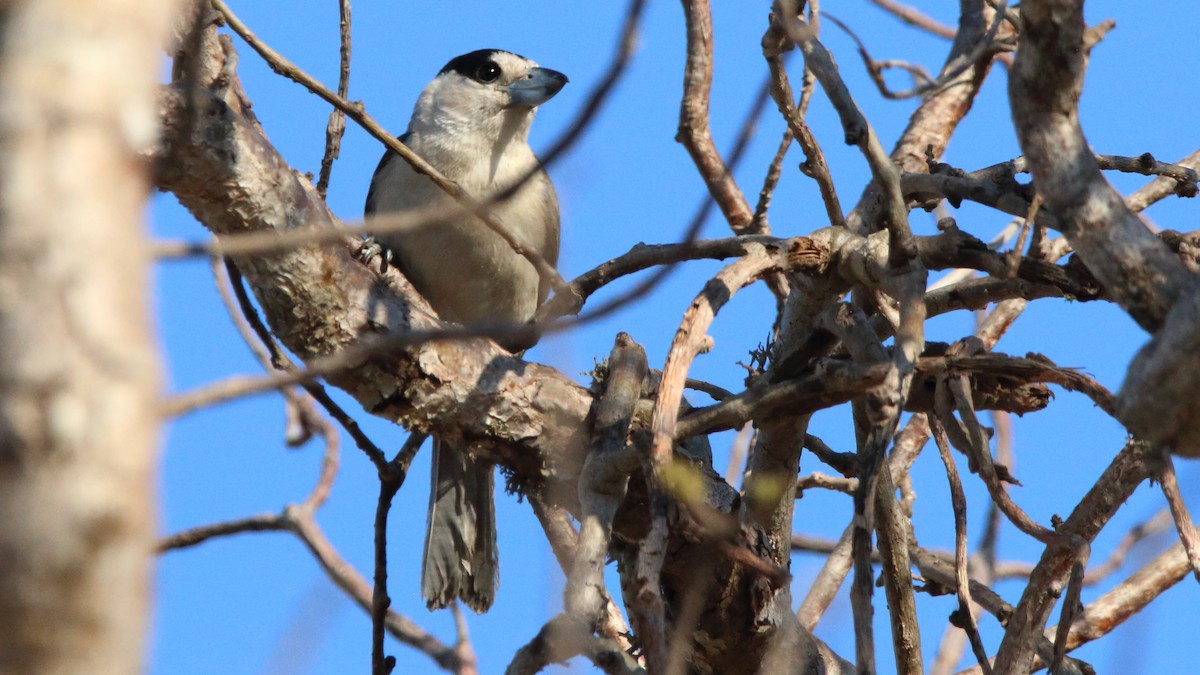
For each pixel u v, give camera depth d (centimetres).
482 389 778
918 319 641
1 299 247
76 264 250
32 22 258
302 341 755
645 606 534
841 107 656
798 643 794
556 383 794
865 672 542
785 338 814
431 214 405
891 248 679
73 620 243
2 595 240
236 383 320
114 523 246
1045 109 550
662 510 559
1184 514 659
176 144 515
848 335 699
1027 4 533
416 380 770
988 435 700
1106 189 548
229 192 714
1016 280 731
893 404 591
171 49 705
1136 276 539
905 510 906
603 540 606
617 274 807
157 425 255
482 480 1052
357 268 764
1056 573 744
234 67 735
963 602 687
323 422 932
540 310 806
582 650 541
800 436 782
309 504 905
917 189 761
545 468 793
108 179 256
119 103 260
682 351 623
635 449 620
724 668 793
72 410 246
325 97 696
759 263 713
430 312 827
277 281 739
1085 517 756
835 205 790
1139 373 521
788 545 812
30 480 244
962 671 853
